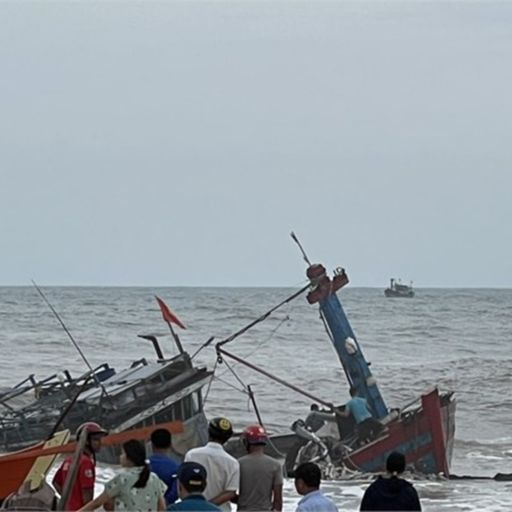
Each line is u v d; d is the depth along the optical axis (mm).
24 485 31109
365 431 61281
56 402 61281
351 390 63094
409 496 28250
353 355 63062
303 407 96062
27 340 155125
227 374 115000
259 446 29938
